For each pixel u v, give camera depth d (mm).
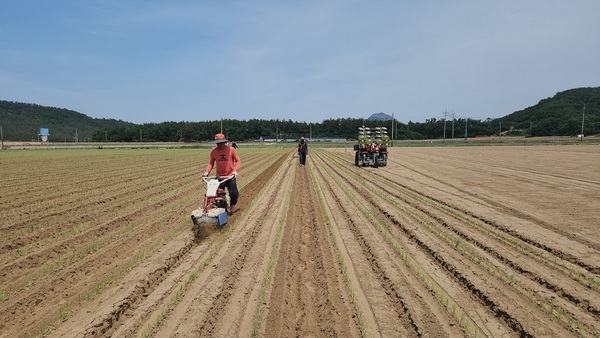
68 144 83688
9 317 5094
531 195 14188
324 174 22531
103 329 4809
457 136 137000
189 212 11539
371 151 26953
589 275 6457
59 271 6676
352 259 7402
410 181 18859
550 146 57438
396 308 5434
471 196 14117
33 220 10398
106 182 18688
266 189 16266
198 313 5234
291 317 5246
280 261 7285
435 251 7660
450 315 5188
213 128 130125
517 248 7855
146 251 7641
